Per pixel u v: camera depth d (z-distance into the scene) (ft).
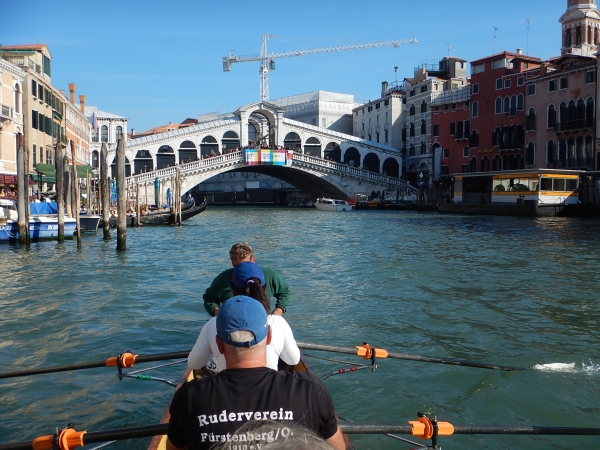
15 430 20.47
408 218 147.64
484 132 195.11
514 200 150.71
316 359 27.50
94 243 85.97
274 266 59.77
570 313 36.96
